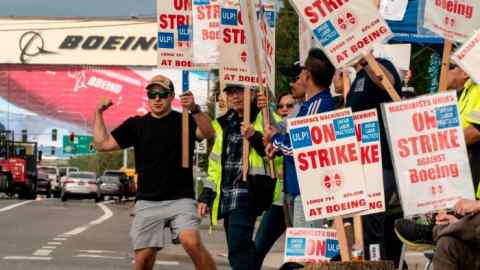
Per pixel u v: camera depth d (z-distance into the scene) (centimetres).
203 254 1526
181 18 1745
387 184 1373
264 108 1534
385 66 1382
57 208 7325
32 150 10519
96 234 4006
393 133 1163
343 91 1491
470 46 1201
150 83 1532
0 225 4472
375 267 1170
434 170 1160
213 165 1712
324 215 1200
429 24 1309
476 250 1115
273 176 1614
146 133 1532
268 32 1666
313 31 1253
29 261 2636
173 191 1530
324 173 1200
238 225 1664
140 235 1534
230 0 1666
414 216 1281
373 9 1246
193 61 1752
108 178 10425
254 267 1673
